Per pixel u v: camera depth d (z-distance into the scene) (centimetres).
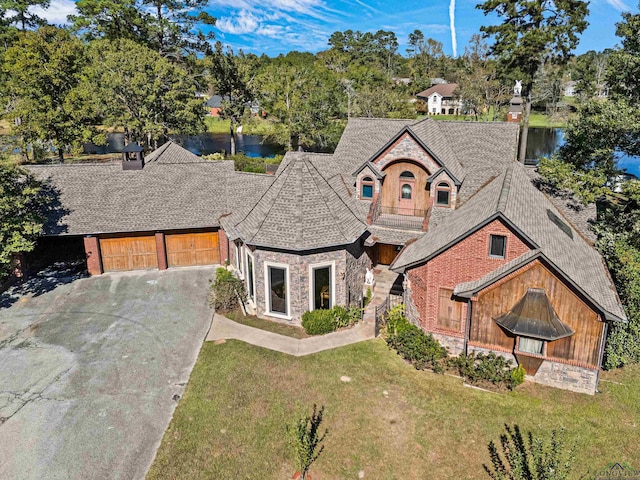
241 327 2339
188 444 1569
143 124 5503
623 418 1711
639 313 2002
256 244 2250
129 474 1448
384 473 1468
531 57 5547
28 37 5094
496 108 8425
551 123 9075
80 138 5312
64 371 1962
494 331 1941
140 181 3119
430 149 2689
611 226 2600
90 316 2438
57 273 2975
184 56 7075
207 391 1841
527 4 5428
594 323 1750
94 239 2884
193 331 2298
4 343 2175
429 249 2159
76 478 1429
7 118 5125
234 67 6322
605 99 3036
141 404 1764
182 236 3052
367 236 2675
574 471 1481
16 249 2389
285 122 6794
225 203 3111
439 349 2050
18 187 2628
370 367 2005
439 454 1541
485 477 1450
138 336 2247
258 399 1795
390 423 1678
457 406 1769
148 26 6631
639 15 2817
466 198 2706
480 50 10406
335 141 6725
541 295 1809
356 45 16988
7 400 1777
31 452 1527
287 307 2347
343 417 1703
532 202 2298
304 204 2308
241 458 1514
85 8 6506
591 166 2964
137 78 5325
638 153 2811
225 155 6494
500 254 1931
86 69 5569
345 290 2378
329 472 1467
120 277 2928
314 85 7019
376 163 2869
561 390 1862
